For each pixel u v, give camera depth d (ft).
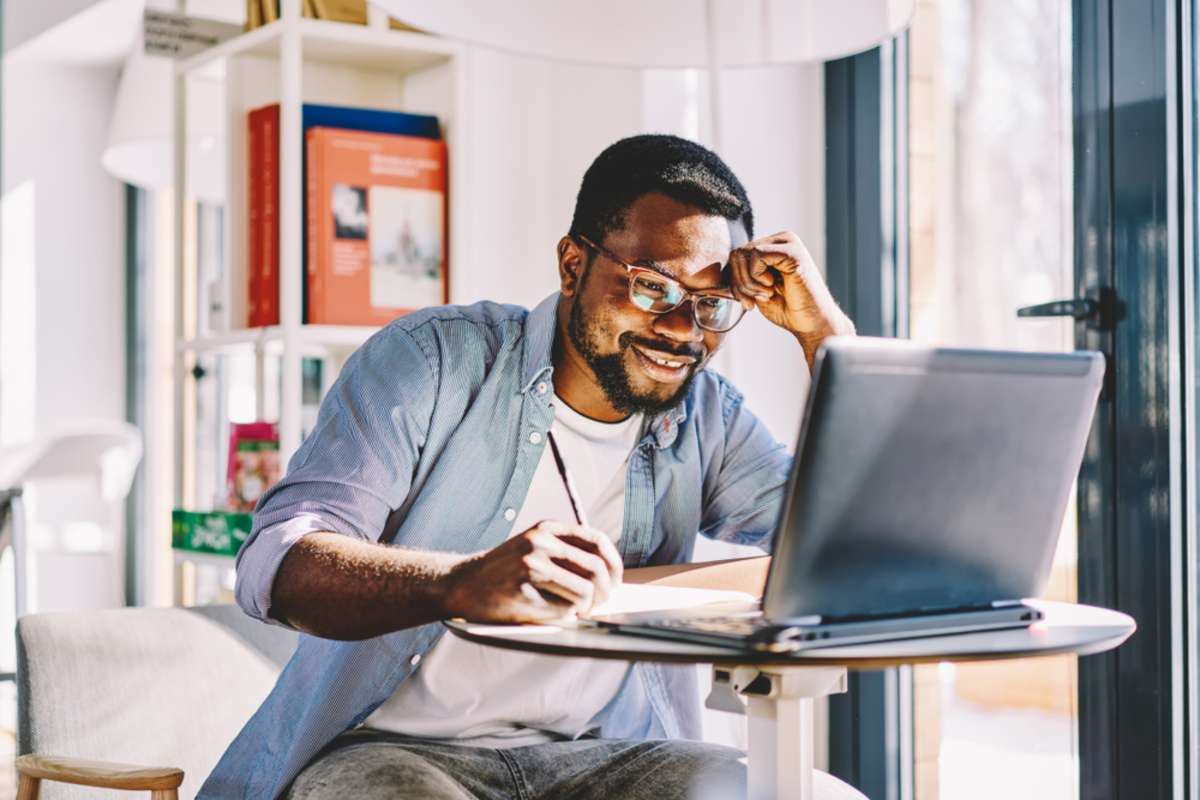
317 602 4.10
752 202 8.38
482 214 8.61
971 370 3.47
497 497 5.17
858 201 8.21
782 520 3.36
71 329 16.80
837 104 8.38
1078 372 3.75
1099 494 6.64
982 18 7.38
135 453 13.91
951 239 7.62
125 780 4.46
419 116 8.29
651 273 4.84
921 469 3.48
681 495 5.55
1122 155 6.46
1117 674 6.57
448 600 3.84
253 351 8.90
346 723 4.88
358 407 4.91
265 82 8.29
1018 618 3.92
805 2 6.32
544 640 3.45
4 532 12.91
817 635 3.40
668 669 5.58
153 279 16.69
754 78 8.40
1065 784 6.91
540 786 4.82
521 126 8.82
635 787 4.85
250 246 8.13
